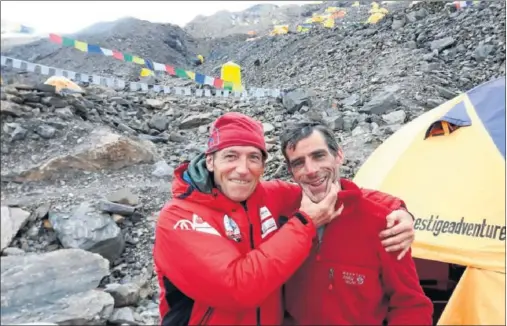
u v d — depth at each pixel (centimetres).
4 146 776
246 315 246
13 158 756
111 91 1340
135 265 562
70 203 625
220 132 253
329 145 256
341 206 249
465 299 355
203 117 1194
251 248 250
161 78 2062
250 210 258
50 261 477
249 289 225
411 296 260
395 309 264
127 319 445
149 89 1494
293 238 233
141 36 3038
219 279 227
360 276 254
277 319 260
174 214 250
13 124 821
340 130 1112
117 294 470
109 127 997
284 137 263
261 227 259
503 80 457
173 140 1080
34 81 1040
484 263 353
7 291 431
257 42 3034
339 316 255
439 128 450
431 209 404
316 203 245
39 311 420
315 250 260
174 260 241
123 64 2191
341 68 1764
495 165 392
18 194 657
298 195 282
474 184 392
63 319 411
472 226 372
